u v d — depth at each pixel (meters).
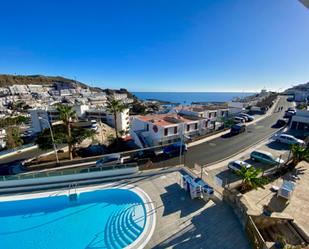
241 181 21.08
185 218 16.31
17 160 41.41
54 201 21.17
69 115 35.44
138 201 20.08
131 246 13.72
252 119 56.16
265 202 17.62
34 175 23.66
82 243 16.02
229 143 37.91
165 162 30.14
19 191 22.31
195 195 18.89
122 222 17.61
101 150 41.50
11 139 51.00
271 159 27.53
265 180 21.03
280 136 37.09
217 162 29.38
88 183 23.47
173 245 13.60
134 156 33.94
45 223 18.38
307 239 12.66
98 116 82.88
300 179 21.75
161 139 38.16
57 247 15.70
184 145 33.44
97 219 18.72
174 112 54.31
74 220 18.62
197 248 13.17
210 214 16.58
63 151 43.06
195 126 42.72
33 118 70.94
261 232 13.70
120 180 23.83
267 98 101.06
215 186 20.44
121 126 74.00
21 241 16.44
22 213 19.80
